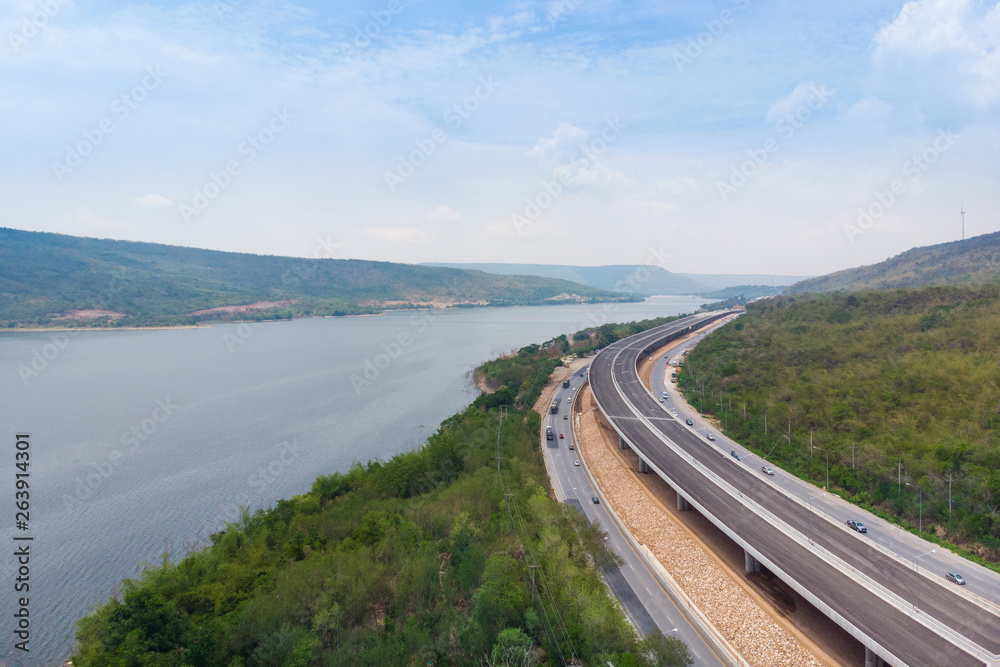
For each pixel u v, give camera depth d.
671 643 54.44
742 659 56.66
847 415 110.88
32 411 168.75
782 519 77.81
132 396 188.75
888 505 83.38
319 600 60.28
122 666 48.19
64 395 188.25
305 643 54.22
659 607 65.94
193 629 53.44
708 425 131.00
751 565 71.38
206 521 102.75
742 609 65.38
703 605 67.56
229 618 56.22
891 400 111.75
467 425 137.25
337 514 86.12
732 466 99.38
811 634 59.72
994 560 69.00
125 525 100.44
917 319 155.75
